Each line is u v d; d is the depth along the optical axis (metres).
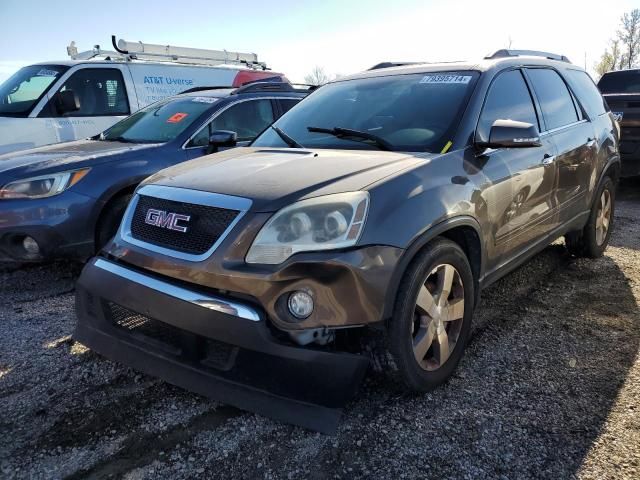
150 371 2.71
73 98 7.05
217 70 9.07
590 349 3.40
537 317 3.90
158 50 8.95
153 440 2.52
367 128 3.49
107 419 2.67
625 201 8.27
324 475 2.30
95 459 2.39
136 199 3.03
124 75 7.75
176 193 2.78
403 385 2.73
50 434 2.55
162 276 2.63
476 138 3.22
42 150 5.07
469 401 2.83
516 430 2.58
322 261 2.32
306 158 3.04
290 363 2.34
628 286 4.50
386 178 2.64
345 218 2.41
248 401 2.45
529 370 3.15
